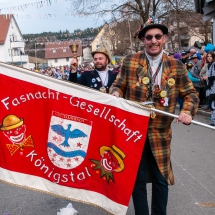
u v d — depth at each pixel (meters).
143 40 3.23
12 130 3.20
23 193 4.68
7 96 3.16
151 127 3.19
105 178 3.14
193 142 7.25
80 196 3.21
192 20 29.94
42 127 3.18
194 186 4.70
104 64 4.77
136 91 3.20
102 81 4.79
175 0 22.50
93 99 3.09
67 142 3.16
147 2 22.44
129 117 3.03
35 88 3.15
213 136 7.71
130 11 23.19
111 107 3.06
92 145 3.13
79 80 4.85
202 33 36.03
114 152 3.08
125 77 3.28
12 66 3.12
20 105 3.17
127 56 3.30
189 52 12.41
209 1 11.12
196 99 3.19
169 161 3.28
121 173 3.07
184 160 5.93
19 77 3.14
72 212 3.83
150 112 3.00
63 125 3.15
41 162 3.21
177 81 3.19
